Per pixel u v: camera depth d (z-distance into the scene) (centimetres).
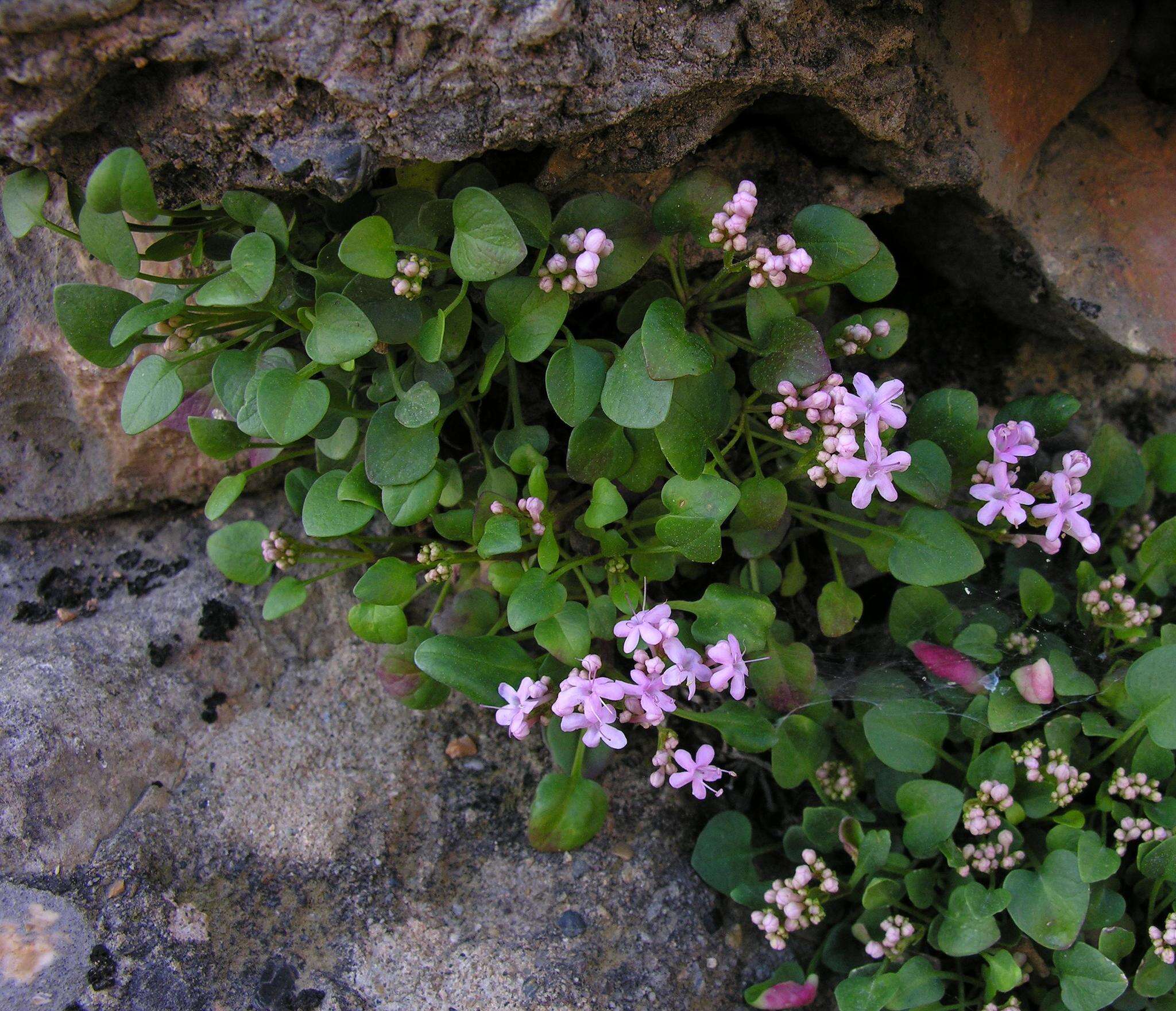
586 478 19
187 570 22
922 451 19
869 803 22
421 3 16
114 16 16
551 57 17
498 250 17
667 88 17
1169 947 19
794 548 22
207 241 19
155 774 20
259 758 20
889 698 21
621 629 18
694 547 18
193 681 21
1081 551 23
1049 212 22
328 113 17
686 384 19
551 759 21
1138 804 20
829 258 19
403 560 22
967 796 21
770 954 20
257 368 20
